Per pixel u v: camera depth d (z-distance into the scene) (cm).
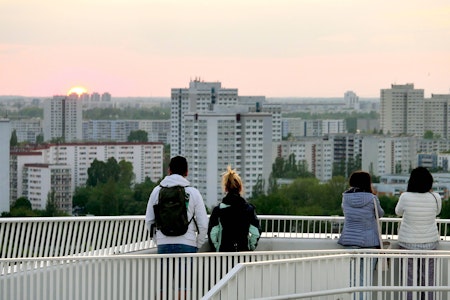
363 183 2184
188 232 2094
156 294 2022
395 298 1997
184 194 2081
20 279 1988
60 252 2278
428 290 1822
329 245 2356
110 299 2003
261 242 2364
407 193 2156
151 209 2105
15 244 2245
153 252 2375
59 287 1994
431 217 2148
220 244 2100
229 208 2092
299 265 1903
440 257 1947
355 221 2162
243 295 1816
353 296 1959
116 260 2008
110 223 2319
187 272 2017
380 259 1955
